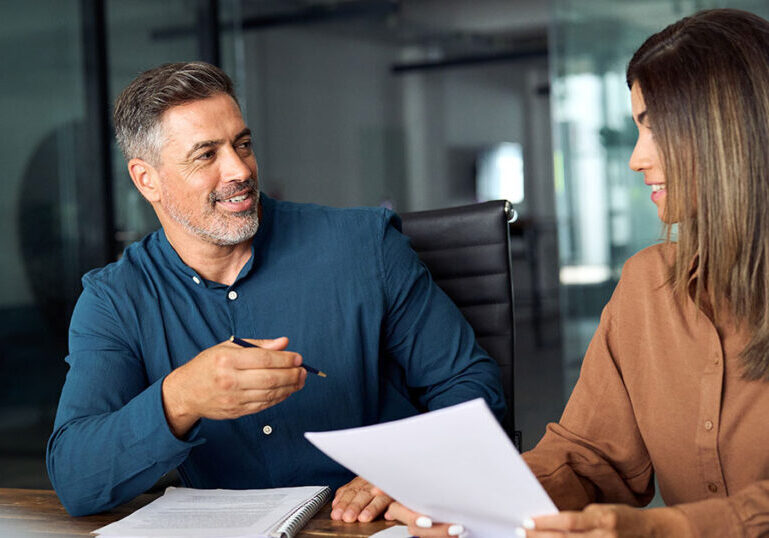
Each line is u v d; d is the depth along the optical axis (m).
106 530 1.08
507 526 0.89
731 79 0.95
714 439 1.03
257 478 1.42
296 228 1.48
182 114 1.32
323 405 1.43
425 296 1.51
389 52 10.69
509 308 1.69
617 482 1.16
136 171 1.40
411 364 1.51
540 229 9.93
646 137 1.04
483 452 0.81
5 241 3.78
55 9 3.92
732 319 1.03
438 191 10.98
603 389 1.18
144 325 1.40
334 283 1.45
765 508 0.89
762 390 1.01
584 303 4.18
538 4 9.99
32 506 1.25
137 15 4.26
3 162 3.77
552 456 1.14
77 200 3.98
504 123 11.10
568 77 4.14
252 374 1.07
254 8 9.77
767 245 0.96
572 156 4.15
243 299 1.43
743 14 0.98
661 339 1.11
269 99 10.22
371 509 1.10
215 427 1.39
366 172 10.74
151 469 1.17
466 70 10.93
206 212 1.34
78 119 3.98
